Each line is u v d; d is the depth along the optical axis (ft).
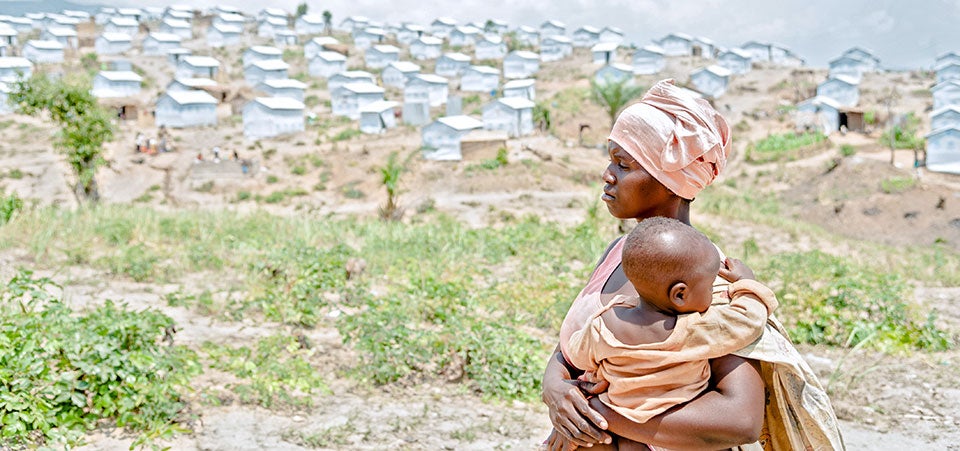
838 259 47.96
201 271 38.45
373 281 38.01
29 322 21.02
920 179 127.65
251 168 145.07
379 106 195.11
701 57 302.66
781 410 7.38
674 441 6.95
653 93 8.09
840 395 25.40
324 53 282.15
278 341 26.18
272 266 37.04
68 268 36.70
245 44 343.05
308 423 20.68
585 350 7.45
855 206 120.47
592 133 189.06
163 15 391.86
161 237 46.80
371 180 139.64
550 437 8.37
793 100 225.76
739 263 7.64
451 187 133.80
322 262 37.37
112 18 351.87
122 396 19.49
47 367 18.95
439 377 25.21
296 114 189.47
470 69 250.57
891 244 108.06
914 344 31.32
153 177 144.56
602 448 7.57
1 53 303.07
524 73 268.21
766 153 164.76
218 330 28.43
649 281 6.88
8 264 36.14
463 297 31.89
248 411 21.16
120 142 167.63
